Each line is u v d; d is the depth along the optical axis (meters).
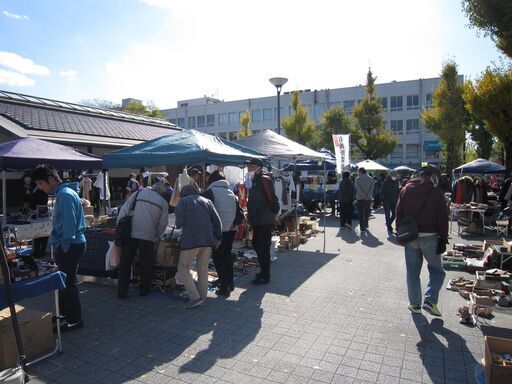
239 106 58.59
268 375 3.38
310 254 8.38
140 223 5.41
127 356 3.75
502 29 9.25
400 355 3.74
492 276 5.68
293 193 12.88
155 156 6.69
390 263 7.50
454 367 3.51
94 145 15.09
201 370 3.47
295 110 33.56
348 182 12.16
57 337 3.81
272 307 5.07
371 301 5.28
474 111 15.98
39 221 7.61
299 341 4.05
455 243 9.65
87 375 3.41
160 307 5.12
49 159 7.21
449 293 5.62
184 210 4.94
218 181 5.77
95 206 15.18
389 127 48.50
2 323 3.57
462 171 15.26
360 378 3.33
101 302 5.33
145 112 50.19
